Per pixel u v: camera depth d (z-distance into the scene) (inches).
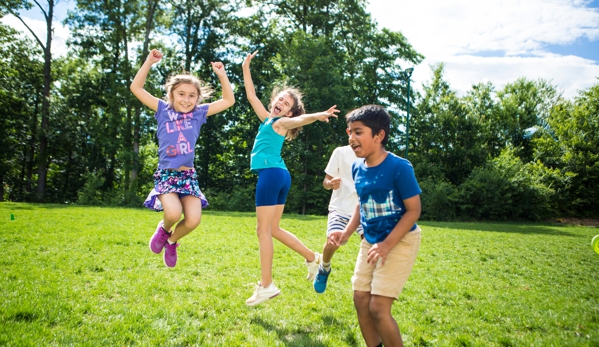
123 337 124.6
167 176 148.2
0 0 1047.0
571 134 1183.6
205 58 1222.3
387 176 111.0
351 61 1258.6
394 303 179.8
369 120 110.9
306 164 1135.0
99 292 171.2
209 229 419.5
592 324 155.3
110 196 1010.1
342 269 242.8
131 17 1118.4
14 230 335.9
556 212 1128.8
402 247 111.6
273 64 1225.4
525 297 197.5
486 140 1380.4
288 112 167.2
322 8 1208.8
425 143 1250.6
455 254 342.0
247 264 244.8
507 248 397.1
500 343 136.3
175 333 132.4
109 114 1149.1
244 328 140.0
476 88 1504.7
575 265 308.2
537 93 1526.8
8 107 1184.2
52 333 123.7
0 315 134.9
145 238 328.5
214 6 1193.4
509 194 1005.2
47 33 1130.0
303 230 474.3
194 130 151.8
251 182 1273.4
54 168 1309.1
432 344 133.7
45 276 193.3
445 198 1018.7
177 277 205.2
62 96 1266.0
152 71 1123.3
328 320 151.2
